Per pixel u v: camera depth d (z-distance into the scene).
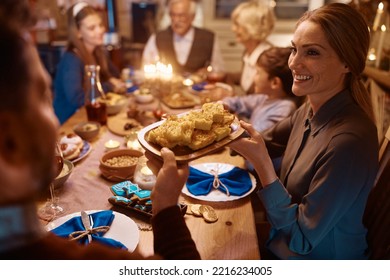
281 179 1.37
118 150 1.43
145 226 1.08
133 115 2.02
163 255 0.73
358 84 1.17
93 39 2.57
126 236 1.00
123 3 4.48
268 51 1.81
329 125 1.15
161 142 1.00
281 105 1.78
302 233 1.10
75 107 2.42
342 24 1.05
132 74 3.02
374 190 1.32
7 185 0.45
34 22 0.48
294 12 4.45
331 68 1.11
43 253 0.52
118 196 1.20
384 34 2.04
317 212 1.07
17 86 0.43
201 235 1.05
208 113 1.12
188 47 3.30
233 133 1.12
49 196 1.24
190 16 3.20
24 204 0.48
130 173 1.33
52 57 4.20
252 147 1.10
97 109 1.89
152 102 2.38
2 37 0.43
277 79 1.78
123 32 4.64
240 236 1.05
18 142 0.45
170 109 2.23
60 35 4.47
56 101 2.53
